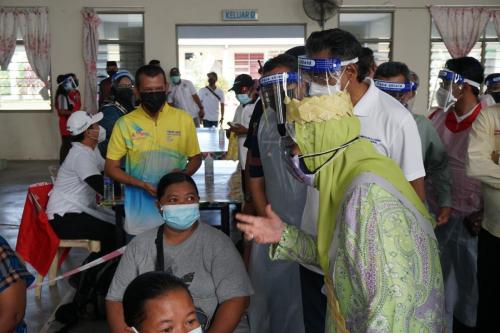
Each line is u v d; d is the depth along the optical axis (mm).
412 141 1936
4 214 6055
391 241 1212
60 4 10008
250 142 2391
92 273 3240
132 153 2857
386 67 2539
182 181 2139
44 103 10344
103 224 3582
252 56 14102
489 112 2186
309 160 1364
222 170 4512
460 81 2668
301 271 2084
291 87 1812
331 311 1384
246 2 10242
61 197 3533
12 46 10055
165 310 1243
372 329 1200
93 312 3213
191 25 10281
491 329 2303
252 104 4547
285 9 10273
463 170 2762
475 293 2803
